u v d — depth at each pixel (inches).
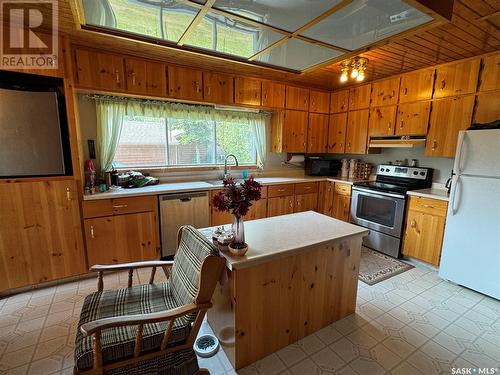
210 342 69.6
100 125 112.7
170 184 128.0
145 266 65.6
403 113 129.9
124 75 103.8
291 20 62.2
